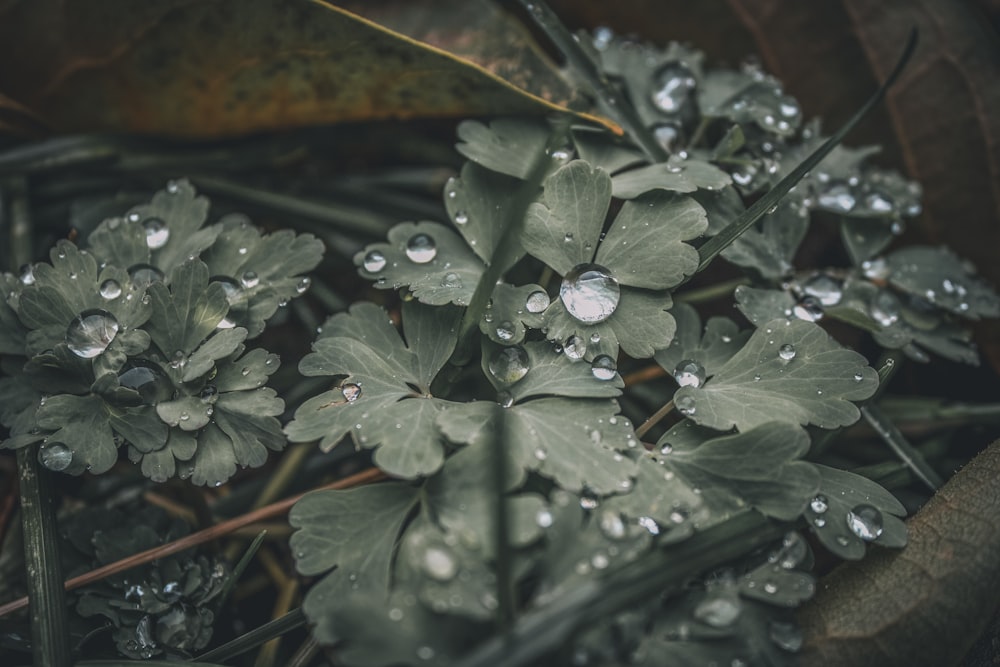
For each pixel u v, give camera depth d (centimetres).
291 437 12
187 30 16
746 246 15
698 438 13
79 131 18
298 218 18
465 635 10
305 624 13
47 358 13
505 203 14
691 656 11
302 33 16
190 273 14
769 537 12
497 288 13
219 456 13
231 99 17
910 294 16
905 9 17
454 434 12
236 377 13
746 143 16
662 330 13
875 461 16
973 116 17
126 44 16
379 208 18
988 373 17
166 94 17
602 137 16
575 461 12
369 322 14
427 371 13
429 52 15
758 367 13
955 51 17
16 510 15
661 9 18
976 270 17
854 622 12
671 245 13
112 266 14
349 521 12
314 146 18
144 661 12
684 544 11
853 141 18
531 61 17
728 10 18
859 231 16
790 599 12
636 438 12
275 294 14
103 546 14
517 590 12
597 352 13
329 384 16
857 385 13
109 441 13
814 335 13
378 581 12
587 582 11
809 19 18
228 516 16
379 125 18
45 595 13
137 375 13
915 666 12
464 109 16
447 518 11
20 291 14
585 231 14
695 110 17
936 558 12
